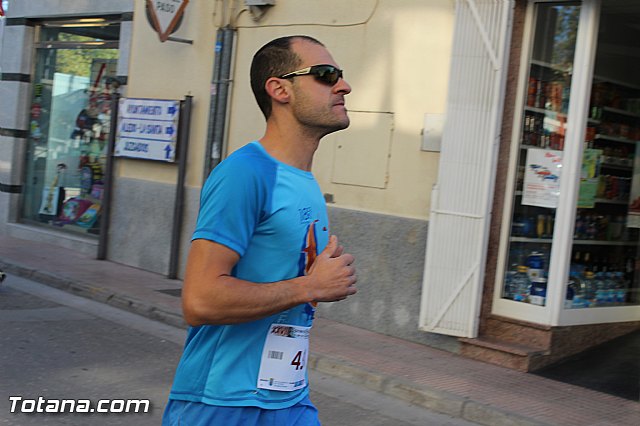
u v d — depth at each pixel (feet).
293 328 8.37
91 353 23.39
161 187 35.99
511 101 24.32
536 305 23.90
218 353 8.11
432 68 26.16
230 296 7.47
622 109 25.53
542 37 24.11
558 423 18.76
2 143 46.06
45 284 33.99
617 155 25.64
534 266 24.12
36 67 45.57
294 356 8.39
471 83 24.32
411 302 26.13
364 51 28.04
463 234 24.40
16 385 19.63
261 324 8.15
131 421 17.60
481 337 24.53
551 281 23.58
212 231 7.57
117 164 38.29
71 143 43.32
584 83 23.32
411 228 26.25
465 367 23.21
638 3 22.97
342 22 28.71
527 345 23.82
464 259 24.38
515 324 24.09
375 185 27.55
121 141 37.58
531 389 21.39
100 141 41.57
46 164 44.88
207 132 33.17
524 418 18.92
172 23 33.42
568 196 23.45
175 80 35.53
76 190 42.93
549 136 24.00
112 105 38.09
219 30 32.58
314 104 8.20
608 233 25.62
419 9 26.48
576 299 24.57
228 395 8.05
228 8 32.76
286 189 8.00
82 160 42.63
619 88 25.29
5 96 45.98
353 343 25.30
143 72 37.14
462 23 24.50
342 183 28.53
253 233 7.85
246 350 8.13
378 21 27.61
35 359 22.13
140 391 19.93
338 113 8.32
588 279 25.00
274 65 8.29
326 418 19.15
